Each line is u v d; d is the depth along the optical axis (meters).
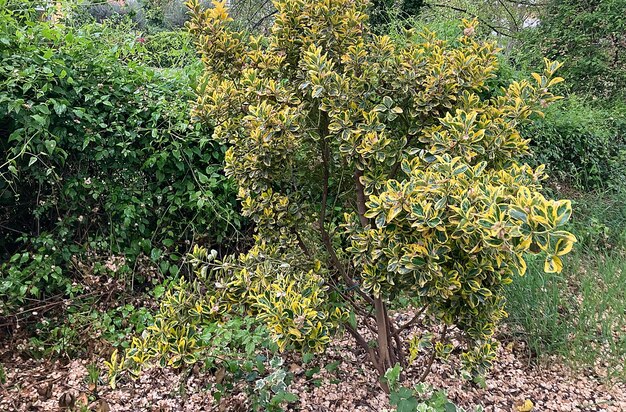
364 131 1.84
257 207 2.15
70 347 2.60
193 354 1.91
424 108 1.93
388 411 2.05
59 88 2.65
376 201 1.63
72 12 3.27
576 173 5.16
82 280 2.85
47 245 2.73
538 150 4.91
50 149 2.54
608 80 8.32
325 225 2.65
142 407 2.24
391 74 1.99
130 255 2.97
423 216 1.50
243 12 7.33
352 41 2.06
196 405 2.26
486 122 1.86
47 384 2.36
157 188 3.00
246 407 2.19
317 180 2.29
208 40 2.14
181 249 3.21
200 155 3.01
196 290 2.11
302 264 2.24
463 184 1.48
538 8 9.87
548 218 1.18
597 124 6.00
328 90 1.81
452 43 4.28
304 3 2.08
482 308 1.83
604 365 2.64
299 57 2.13
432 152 1.74
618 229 4.14
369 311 2.44
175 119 2.98
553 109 5.27
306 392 2.33
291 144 1.93
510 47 9.29
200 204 2.90
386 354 2.18
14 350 2.57
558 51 8.75
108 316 2.71
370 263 1.81
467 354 2.02
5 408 2.18
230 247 3.27
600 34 8.38
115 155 2.85
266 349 2.58
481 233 1.38
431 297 1.73
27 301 2.70
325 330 1.79
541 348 2.69
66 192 2.75
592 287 3.04
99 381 2.41
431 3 6.73
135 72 3.03
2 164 2.68
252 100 2.05
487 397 2.35
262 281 1.99
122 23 3.64
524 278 2.85
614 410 2.29
